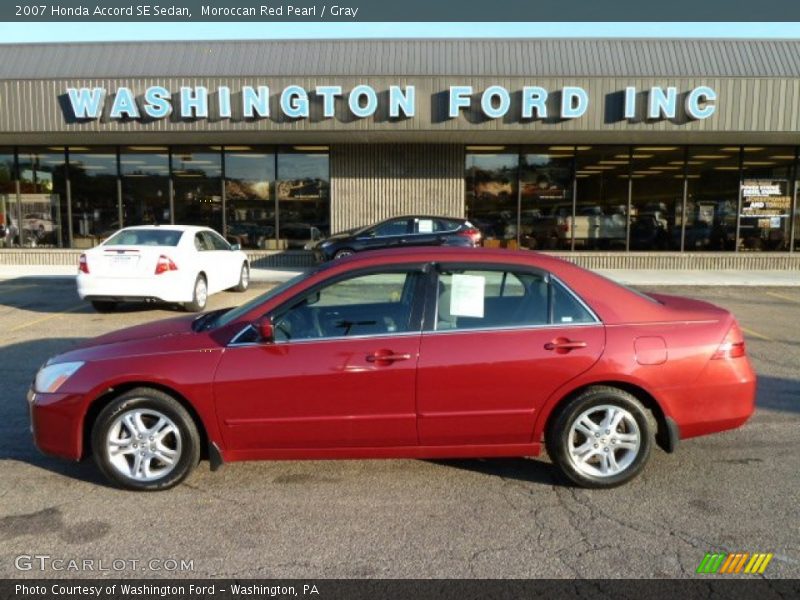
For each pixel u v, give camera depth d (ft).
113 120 46.68
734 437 16.22
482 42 51.96
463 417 12.98
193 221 55.83
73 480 13.84
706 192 54.13
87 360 13.34
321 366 12.84
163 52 51.62
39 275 49.32
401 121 45.80
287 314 13.42
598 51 51.39
